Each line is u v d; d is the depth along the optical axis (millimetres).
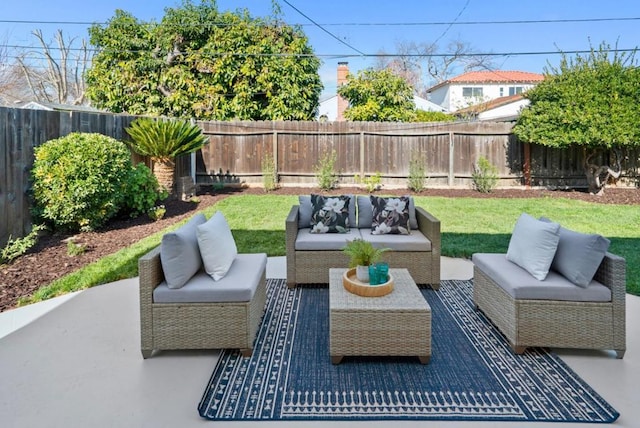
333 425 1880
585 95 7449
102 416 1953
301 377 2299
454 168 9219
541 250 2676
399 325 2430
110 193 5297
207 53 11938
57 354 2562
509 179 9195
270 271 4281
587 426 1872
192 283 2629
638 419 1919
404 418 1924
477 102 18125
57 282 3758
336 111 17562
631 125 7199
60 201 4809
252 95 12227
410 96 12617
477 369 2379
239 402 2057
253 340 2668
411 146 9281
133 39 12164
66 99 19000
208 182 9531
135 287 3730
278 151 9469
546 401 2059
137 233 5367
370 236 3934
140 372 2363
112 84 12195
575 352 2588
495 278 2863
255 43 12109
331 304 2477
